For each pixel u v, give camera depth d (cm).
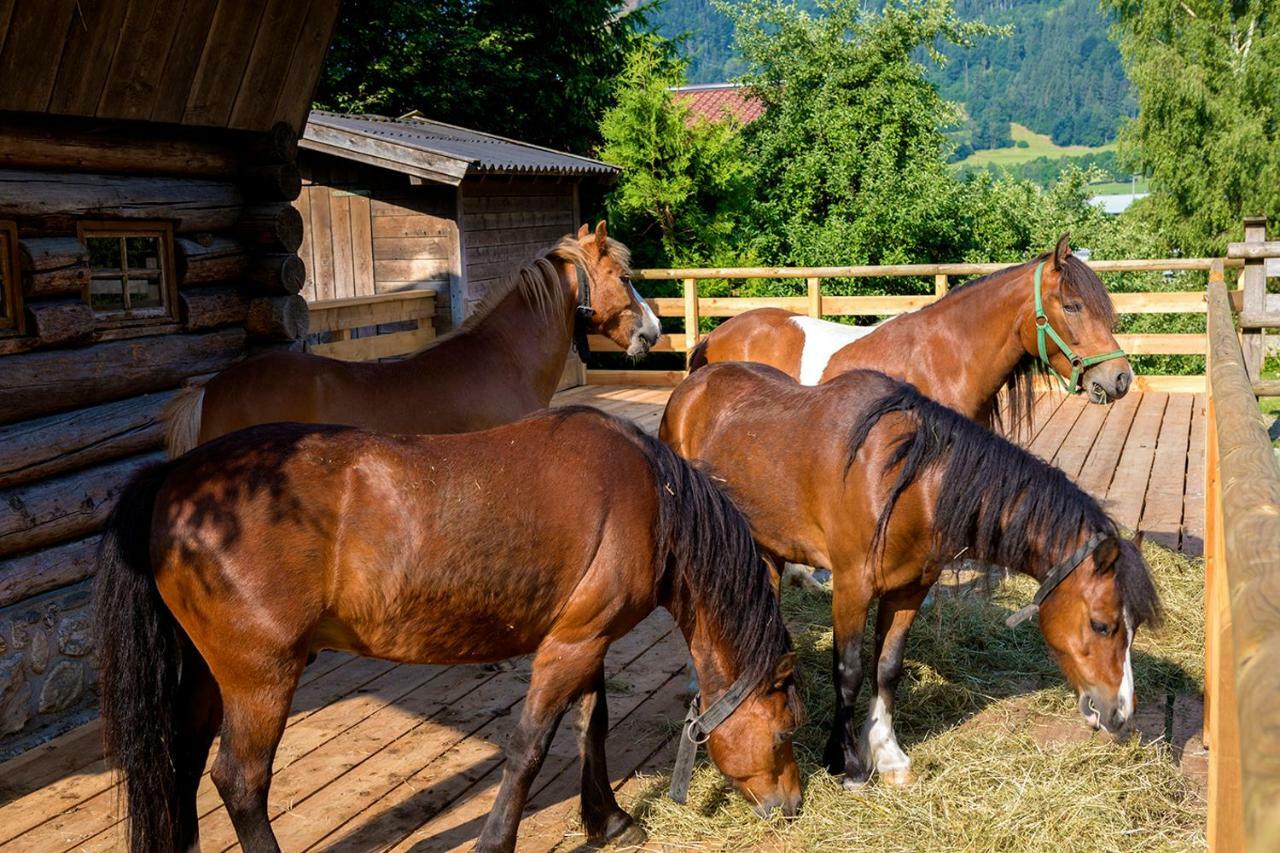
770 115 1745
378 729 393
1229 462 179
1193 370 1611
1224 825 176
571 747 378
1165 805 324
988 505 315
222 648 251
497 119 1705
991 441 321
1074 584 308
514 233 1130
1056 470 321
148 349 458
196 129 480
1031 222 1775
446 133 1221
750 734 294
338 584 258
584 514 276
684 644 480
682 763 301
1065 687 421
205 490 254
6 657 387
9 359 398
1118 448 827
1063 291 448
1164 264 959
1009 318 461
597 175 1274
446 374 434
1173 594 506
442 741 383
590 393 1152
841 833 316
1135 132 2258
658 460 293
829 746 350
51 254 407
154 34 423
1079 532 309
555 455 279
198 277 483
